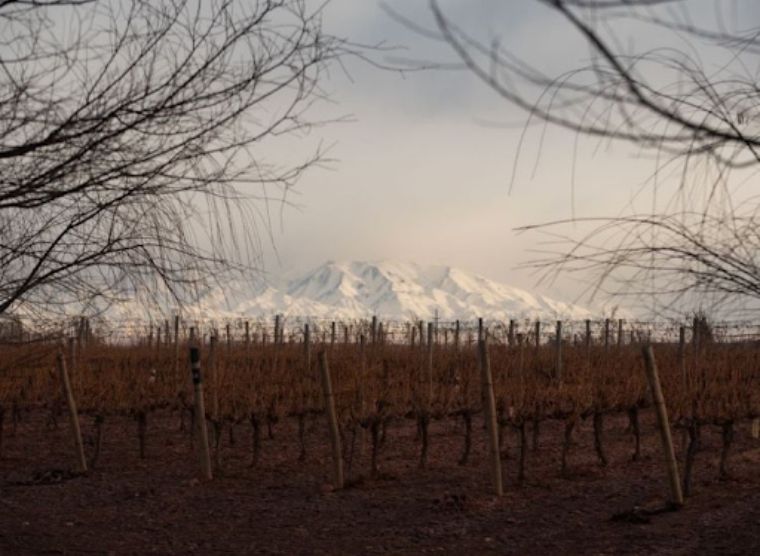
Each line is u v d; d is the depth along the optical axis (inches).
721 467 594.9
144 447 742.5
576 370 876.6
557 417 622.2
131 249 227.9
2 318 236.2
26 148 208.1
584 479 609.3
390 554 412.8
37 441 850.8
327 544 434.9
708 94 136.6
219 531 468.8
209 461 627.5
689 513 476.7
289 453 754.8
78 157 210.7
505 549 417.4
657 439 810.2
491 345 1163.9
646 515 474.6
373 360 1024.9
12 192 209.5
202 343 1165.7
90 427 943.7
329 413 585.6
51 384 788.0
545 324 988.6
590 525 460.1
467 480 612.7
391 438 834.2
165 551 423.5
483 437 840.3
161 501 554.9
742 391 618.5
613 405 663.8
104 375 824.3
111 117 210.8
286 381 763.4
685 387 631.8
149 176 218.2
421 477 626.2
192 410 749.3
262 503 543.5
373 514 504.7
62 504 550.3
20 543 438.3
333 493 569.9
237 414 662.5
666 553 391.2
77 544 437.4
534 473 637.9
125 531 470.9
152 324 269.7
